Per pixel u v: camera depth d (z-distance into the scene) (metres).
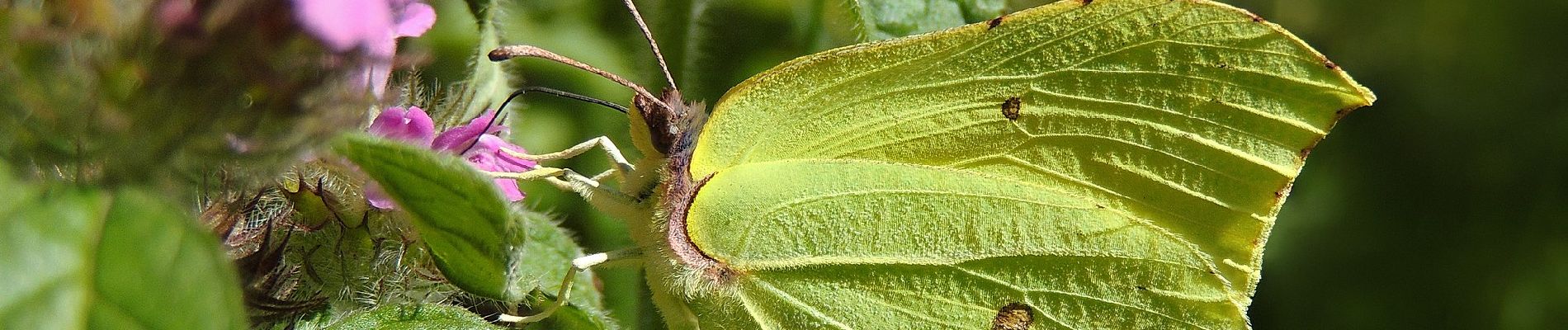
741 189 0.14
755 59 0.16
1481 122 0.25
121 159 0.11
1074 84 0.14
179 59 0.11
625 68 0.16
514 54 0.13
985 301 0.14
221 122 0.11
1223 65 0.13
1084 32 0.13
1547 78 0.25
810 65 0.14
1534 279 0.24
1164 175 0.14
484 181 0.11
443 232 0.12
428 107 0.13
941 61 0.14
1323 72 0.13
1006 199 0.14
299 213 0.12
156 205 0.11
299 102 0.11
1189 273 0.14
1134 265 0.14
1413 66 0.26
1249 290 0.14
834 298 0.14
